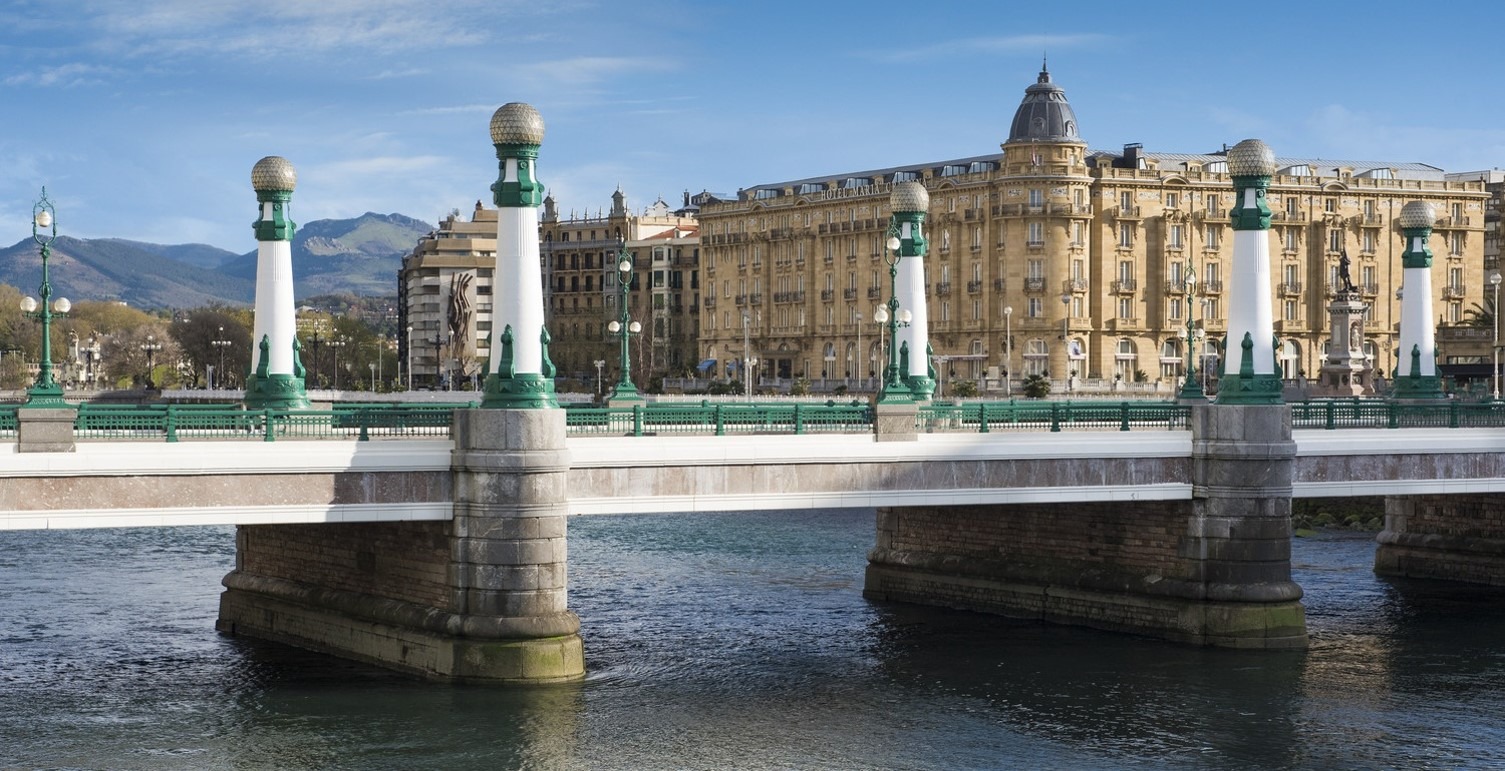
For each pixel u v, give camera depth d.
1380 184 186.25
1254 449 52.06
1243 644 52.25
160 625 56.28
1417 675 49.56
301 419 43.56
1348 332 102.06
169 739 40.94
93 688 46.22
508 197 44.00
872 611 60.53
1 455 38.53
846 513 98.88
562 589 44.44
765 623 58.03
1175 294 179.50
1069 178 174.88
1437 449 56.09
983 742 42.12
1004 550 60.16
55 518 39.28
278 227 52.69
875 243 190.25
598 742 41.06
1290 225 182.75
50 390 39.94
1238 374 52.69
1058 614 57.16
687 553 79.38
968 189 180.50
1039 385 145.88
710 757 40.31
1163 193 179.38
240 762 39.06
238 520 41.19
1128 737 42.59
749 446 46.72
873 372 189.62
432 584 45.47
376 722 42.00
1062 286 175.00
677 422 47.41
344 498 42.44
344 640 49.06
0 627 55.81
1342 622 58.38
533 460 43.44
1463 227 189.38
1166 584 53.66
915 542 63.56
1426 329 68.31
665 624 57.94
